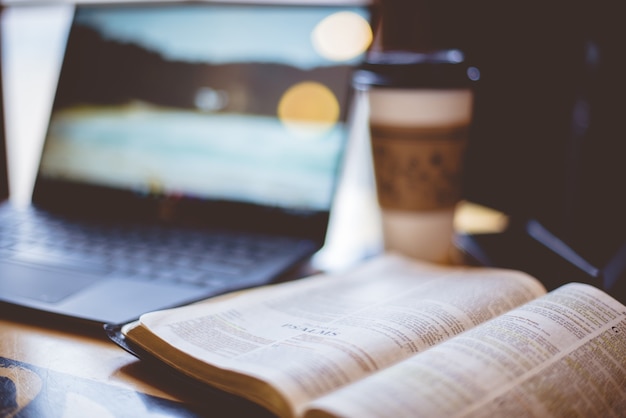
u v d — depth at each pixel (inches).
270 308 19.0
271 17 29.1
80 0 36.0
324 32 28.3
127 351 16.7
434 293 19.8
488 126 32.3
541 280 22.7
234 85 29.4
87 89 31.8
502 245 27.7
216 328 17.2
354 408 12.2
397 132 24.6
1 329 19.6
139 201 30.5
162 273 23.3
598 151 28.2
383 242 27.8
